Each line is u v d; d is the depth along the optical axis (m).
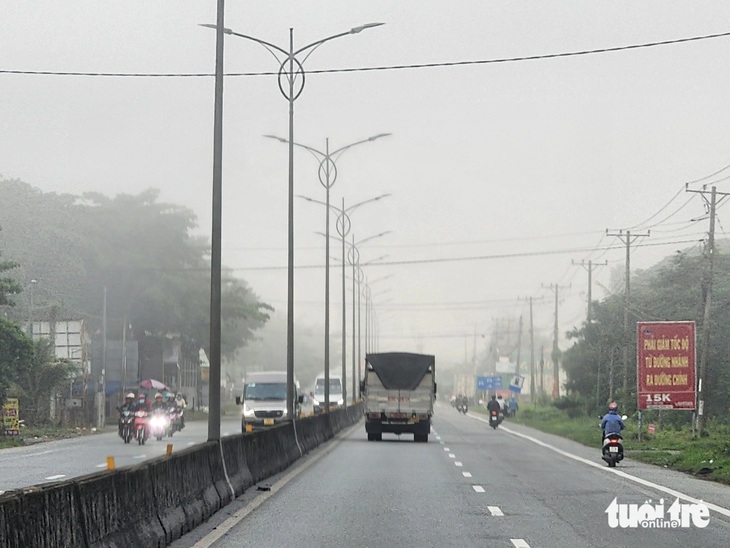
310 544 18.52
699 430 58.62
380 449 50.12
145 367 111.19
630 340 85.94
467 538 19.41
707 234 61.06
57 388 76.69
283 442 37.97
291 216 47.81
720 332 78.38
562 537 19.73
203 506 22.03
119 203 111.00
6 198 100.88
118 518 16.14
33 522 12.43
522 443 58.84
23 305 93.62
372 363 59.97
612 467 39.94
